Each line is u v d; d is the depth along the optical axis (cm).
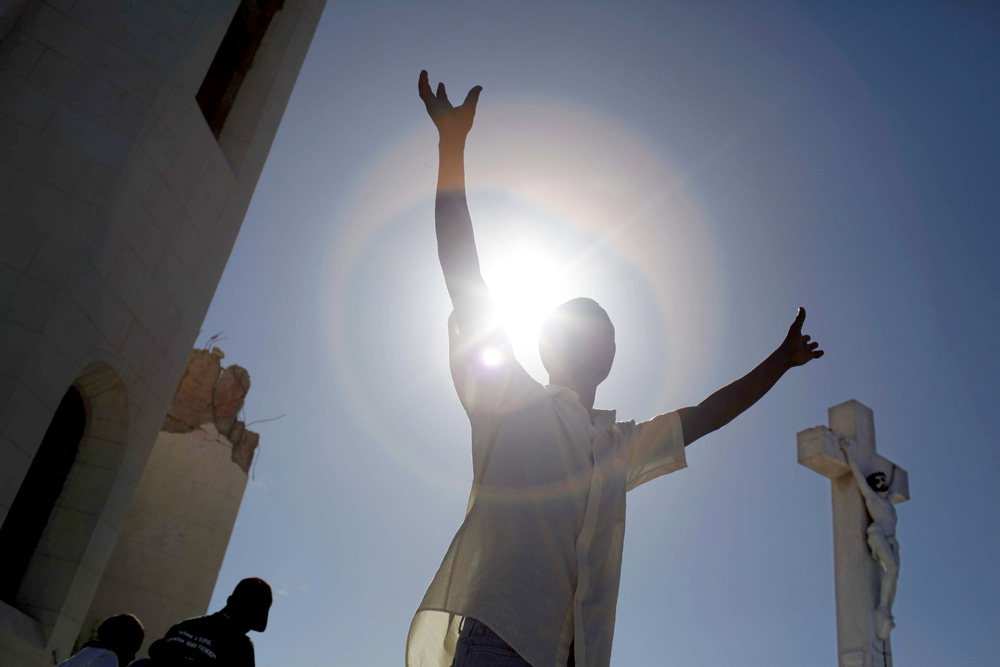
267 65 1540
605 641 164
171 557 1588
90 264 1042
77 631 1096
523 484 170
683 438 209
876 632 1299
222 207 1342
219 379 1786
